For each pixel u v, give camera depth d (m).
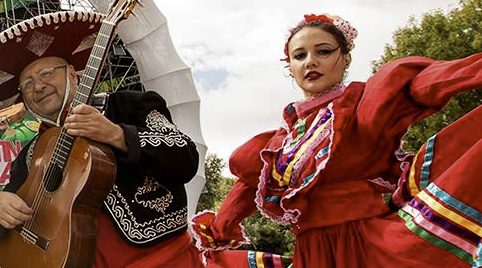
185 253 2.96
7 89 3.18
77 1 18.69
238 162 3.42
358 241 2.88
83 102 2.79
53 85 3.02
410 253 2.61
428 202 2.59
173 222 2.90
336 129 2.85
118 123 2.93
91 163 2.64
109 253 2.84
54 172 2.82
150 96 3.02
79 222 2.65
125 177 2.86
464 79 2.47
